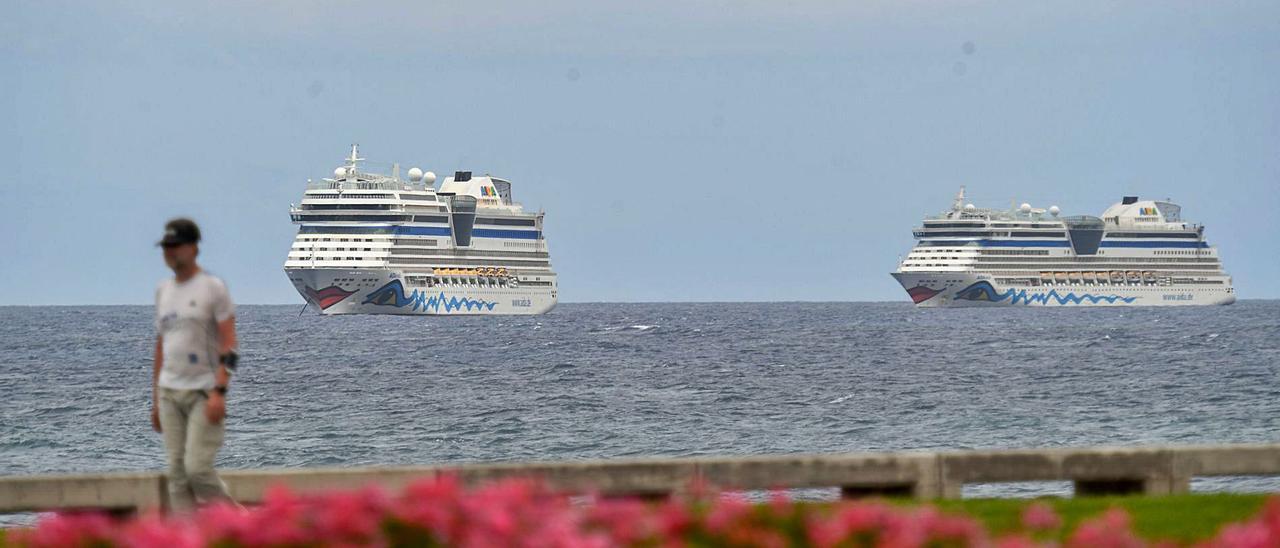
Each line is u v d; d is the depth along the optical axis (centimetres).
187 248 5434
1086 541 4431
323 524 3972
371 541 3953
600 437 19588
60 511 6259
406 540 3988
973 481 6675
